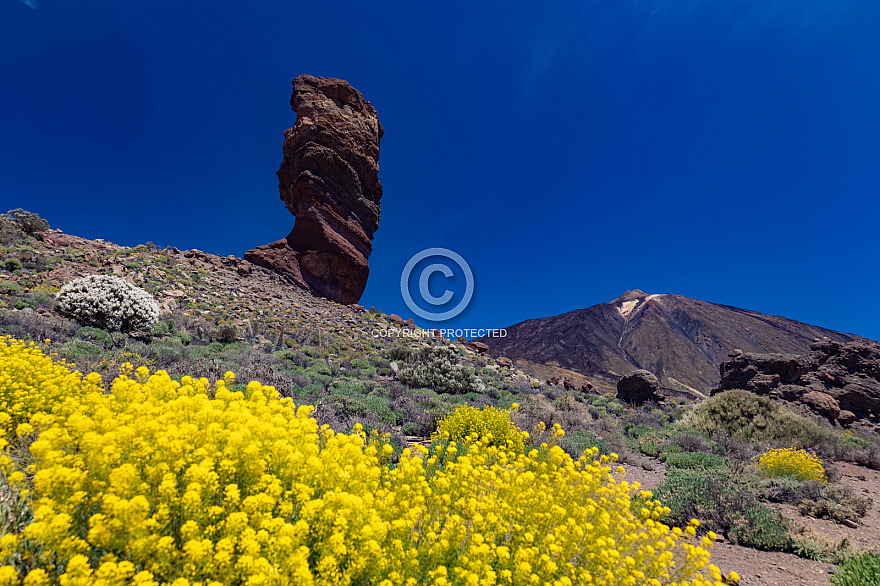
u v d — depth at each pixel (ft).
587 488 13.79
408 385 58.39
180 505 7.67
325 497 8.35
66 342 38.83
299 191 127.75
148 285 73.51
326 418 29.84
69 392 18.07
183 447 8.48
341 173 135.33
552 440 19.75
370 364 69.26
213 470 8.32
